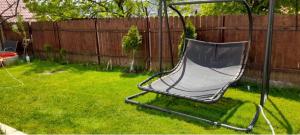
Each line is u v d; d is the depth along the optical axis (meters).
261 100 4.39
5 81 6.87
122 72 7.38
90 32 8.35
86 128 4.04
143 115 4.43
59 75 7.36
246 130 3.77
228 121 4.13
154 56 7.28
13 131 3.94
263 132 3.76
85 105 4.94
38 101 5.25
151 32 7.16
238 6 8.75
